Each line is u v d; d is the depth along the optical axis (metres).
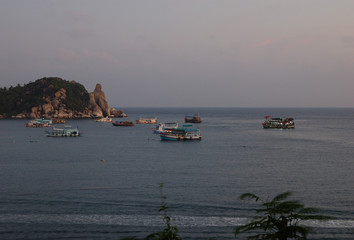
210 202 47.00
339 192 52.56
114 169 71.75
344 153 97.69
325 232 36.31
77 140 137.00
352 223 38.78
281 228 21.28
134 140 137.75
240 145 119.00
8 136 153.12
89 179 61.41
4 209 43.62
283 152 100.38
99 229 37.62
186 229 37.69
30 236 35.75
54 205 45.41
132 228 37.97
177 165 77.06
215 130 193.25
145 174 66.19
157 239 19.83
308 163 80.00
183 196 49.88
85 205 45.47
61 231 37.00
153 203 46.38
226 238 35.47
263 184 57.88
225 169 71.81
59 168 73.12
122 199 48.22
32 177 63.31
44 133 170.25
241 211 43.34
